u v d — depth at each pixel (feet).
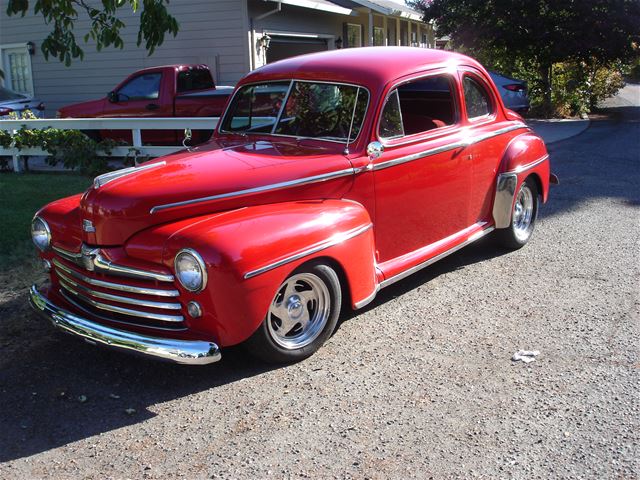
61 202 15.23
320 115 15.88
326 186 14.43
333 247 13.38
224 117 17.88
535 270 19.27
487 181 19.22
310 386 12.77
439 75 17.19
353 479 9.95
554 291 17.54
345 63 16.08
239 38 49.21
